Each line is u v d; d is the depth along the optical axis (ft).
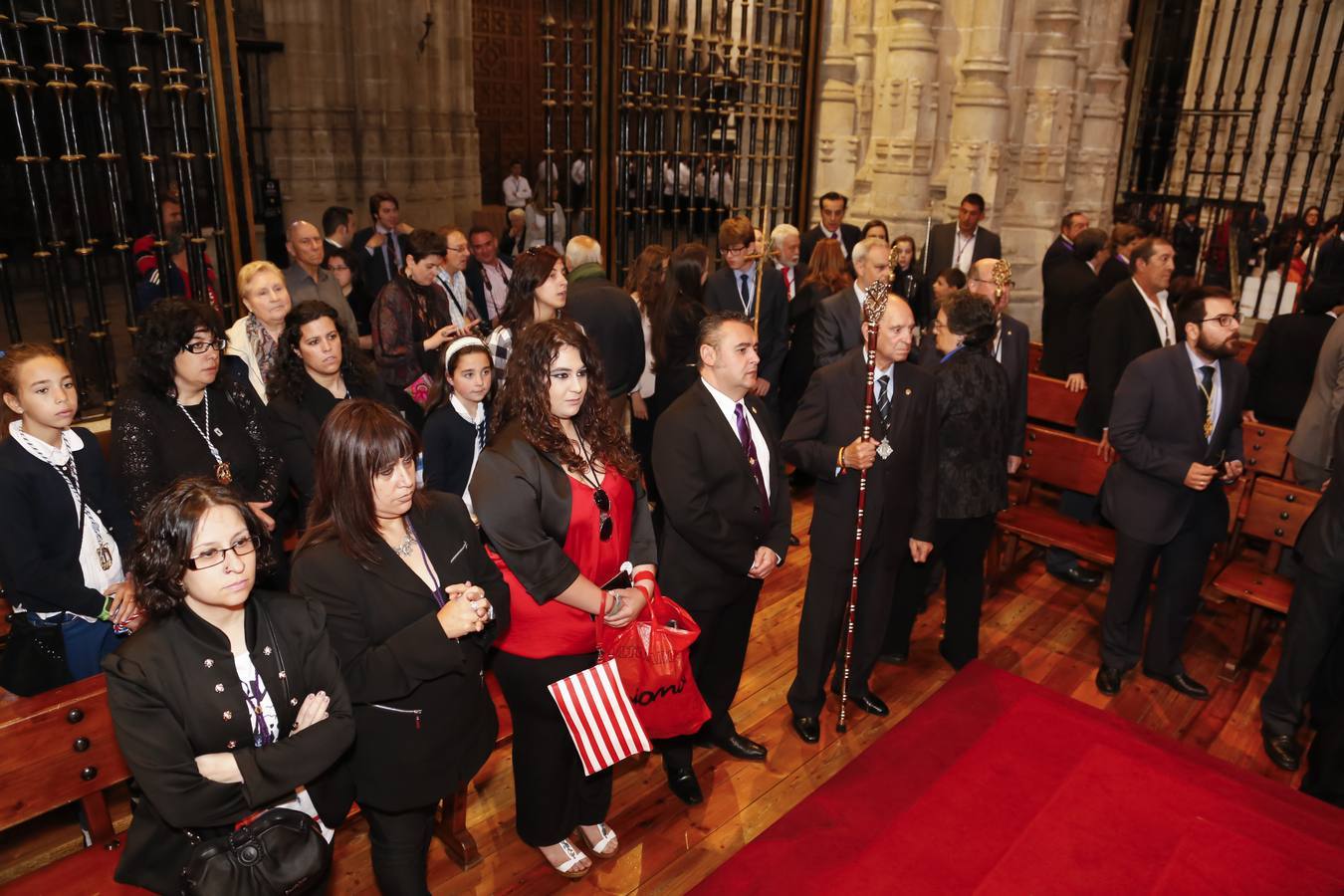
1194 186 37.58
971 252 23.08
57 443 9.18
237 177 14.19
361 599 7.05
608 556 8.56
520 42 52.21
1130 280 15.85
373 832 7.89
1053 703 9.28
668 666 8.56
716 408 9.83
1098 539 15.11
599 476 8.51
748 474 9.86
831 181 27.58
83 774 8.27
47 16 11.85
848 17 26.35
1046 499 20.18
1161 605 13.23
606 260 20.84
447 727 7.55
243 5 38.09
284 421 11.23
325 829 7.20
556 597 8.02
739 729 12.27
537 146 54.19
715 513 9.76
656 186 21.44
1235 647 14.15
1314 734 12.53
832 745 11.96
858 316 16.55
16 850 9.91
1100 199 29.09
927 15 25.11
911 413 11.07
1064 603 16.08
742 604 10.66
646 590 8.65
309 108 39.86
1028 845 7.18
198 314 9.85
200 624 6.26
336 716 6.67
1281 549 14.69
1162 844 7.20
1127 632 13.34
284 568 11.29
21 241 32.42
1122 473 12.97
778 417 19.98
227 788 6.19
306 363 11.44
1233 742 12.30
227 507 6.11
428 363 15.39
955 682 9.77
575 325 8.23
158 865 6.54
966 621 13.06
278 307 12.35
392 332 15.17
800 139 26.37
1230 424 12.18
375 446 6.81
